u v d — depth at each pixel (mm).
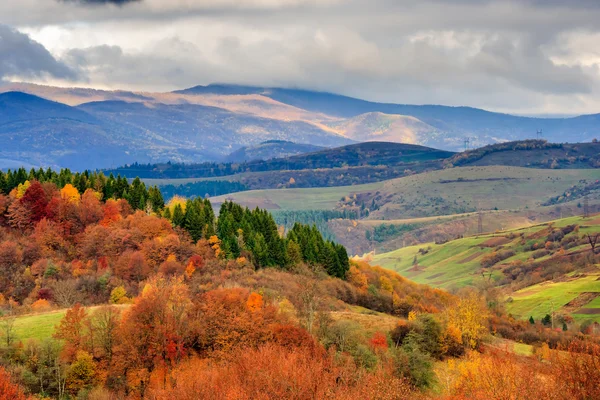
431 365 99312
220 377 86125
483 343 124812
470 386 82688
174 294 112812
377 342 108562
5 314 119062
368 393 76750
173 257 162750
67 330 97125
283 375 81500
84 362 93188
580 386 68875
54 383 88938
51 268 151375
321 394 78125
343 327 108688
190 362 100875
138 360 96875
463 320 120375
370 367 96750
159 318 103688
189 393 82750
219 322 106812
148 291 115625
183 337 104188
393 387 78000
